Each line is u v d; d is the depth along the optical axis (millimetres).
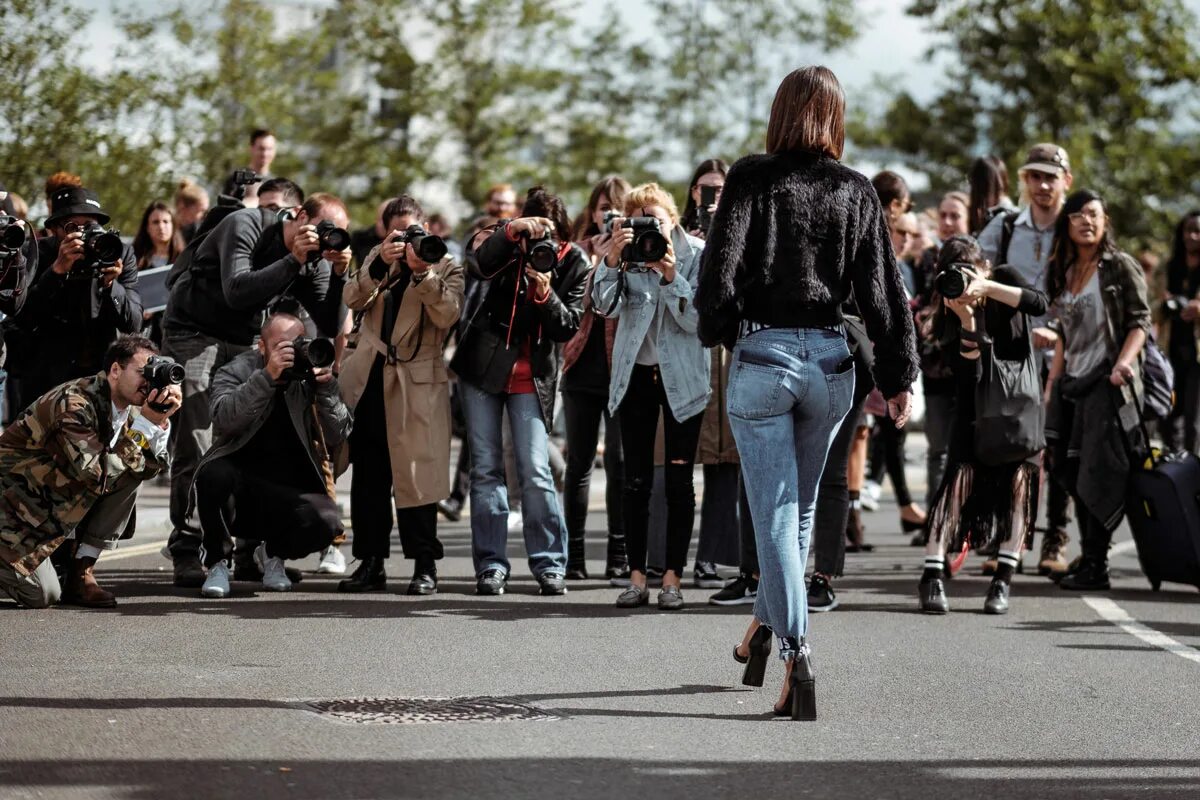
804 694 6492
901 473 13570
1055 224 10867
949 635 8758
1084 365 10820
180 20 26359
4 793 5152
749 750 5996
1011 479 9656
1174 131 38688
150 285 12719
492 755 5781
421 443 9641
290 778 5406
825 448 6566
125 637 7945
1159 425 13508
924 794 5461
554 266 9312
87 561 8914
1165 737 6410
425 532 9711
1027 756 6039
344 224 9727
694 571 10703
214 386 9602
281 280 9531
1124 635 8898
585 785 5430
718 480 10219
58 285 9703
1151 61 37625
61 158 21719
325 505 9484
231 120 32344
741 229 6324
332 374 9445
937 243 13352
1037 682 7457
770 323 6418
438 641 8047
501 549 9859
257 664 7324
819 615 9383
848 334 9094
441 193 42594
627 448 9406
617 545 10594
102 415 8594
